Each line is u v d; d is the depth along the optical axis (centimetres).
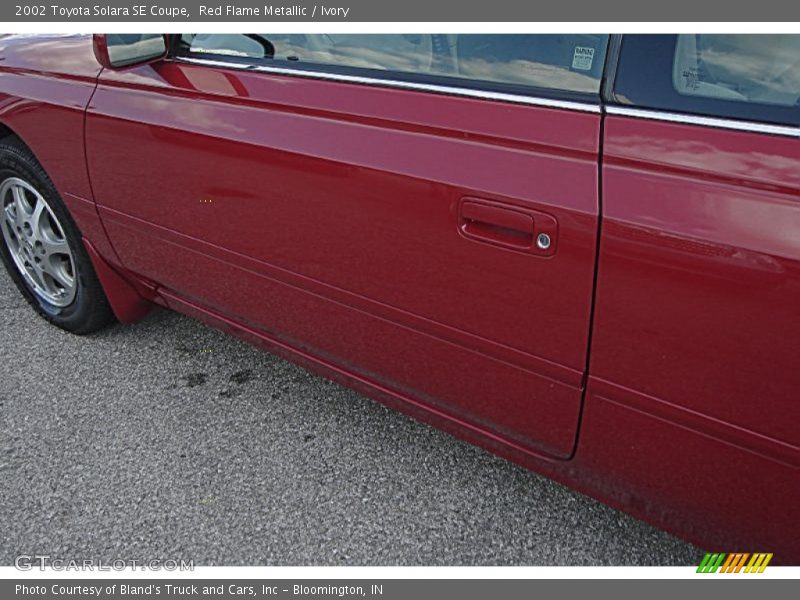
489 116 156
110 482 217
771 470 139
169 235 226
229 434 236
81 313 280
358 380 210
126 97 220
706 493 151
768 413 133
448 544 198
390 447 231
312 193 181
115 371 267
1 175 274
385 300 180
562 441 169
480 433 189
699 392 140
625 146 140
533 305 155
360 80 177
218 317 242
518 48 154
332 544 198
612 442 160
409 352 186
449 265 164
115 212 238
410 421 242
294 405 250
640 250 137
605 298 144
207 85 203
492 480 218
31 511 207
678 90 137
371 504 210
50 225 275
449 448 230
